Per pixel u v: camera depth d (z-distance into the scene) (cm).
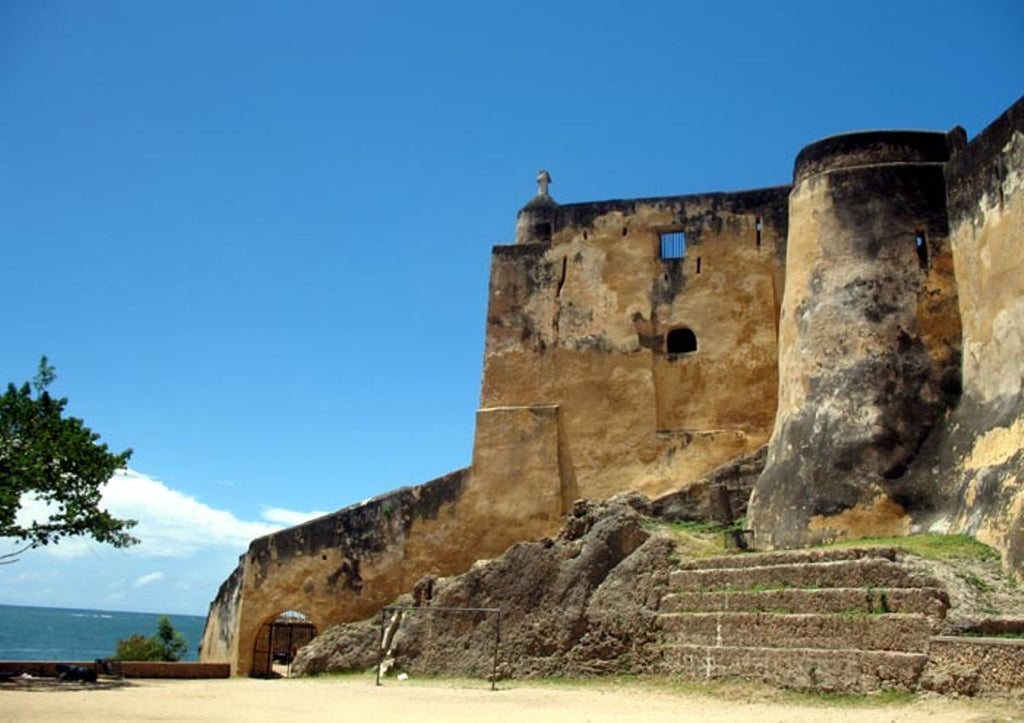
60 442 2083
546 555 2212
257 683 2186
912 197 2305
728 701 1594
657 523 2423
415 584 2636
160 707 1608
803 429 2234
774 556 1858
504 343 3009
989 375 2031
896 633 1512
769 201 2889
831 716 1376
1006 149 2050
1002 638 1405
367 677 2328
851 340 2228
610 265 2975
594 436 2847
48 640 11019
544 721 1418
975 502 1888
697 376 2825
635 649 1956
